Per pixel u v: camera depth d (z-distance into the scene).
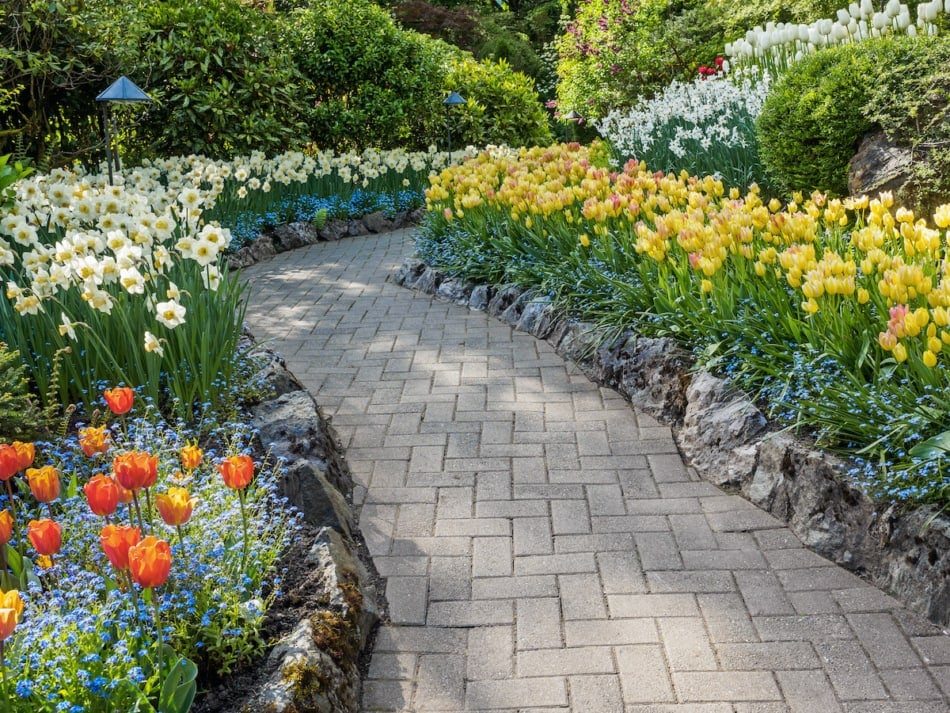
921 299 3.78
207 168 8.46
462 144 14.66
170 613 2.66
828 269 3.84
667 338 5.05
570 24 17.81
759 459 3.99
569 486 4.20
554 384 5.45
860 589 3.31
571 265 6.38
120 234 4.56
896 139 6.73
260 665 2.66
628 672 2.92
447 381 5.59
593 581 3.44
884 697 2.75
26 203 5.34
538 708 2.77
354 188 11.48
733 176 8.45
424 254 8.23
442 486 4.25
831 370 3.95
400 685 2.90
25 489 3.31
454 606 3.32
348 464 4.51
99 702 2.17
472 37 23.02
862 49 7.26
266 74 11.36
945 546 3.09
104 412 4.27
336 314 7.22
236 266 9.10
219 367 4.58
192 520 3.06
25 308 4.21
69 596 2.51
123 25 10.12
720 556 3.58
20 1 8.85
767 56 9.82
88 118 10.26
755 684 2.83
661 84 14.55
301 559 3.29
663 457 4.45
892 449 3.49
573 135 17.08
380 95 13.09
